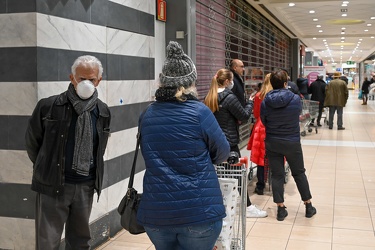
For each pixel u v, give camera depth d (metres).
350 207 5.44
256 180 6.82
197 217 2.27
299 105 4.81
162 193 2.29
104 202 4.20
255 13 11.62
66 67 3.55
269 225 4.80
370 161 8.32
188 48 5.68
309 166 7.89
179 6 5.66
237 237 3.38
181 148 2.33
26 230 3.43
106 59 4.14
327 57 41.84
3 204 3.47
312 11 12.34
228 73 4.70
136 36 4.77
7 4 3.28
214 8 7.68
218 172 3.42
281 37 17.06
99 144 2.93
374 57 37.91
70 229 2.99
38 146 2.89
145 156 2.39
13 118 3.35
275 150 4.89
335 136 11.73
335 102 13.05
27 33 3.24
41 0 3.26
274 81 4.84
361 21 14.90
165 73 2.43
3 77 3.34
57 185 2.77
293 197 5.93
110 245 4.17
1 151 3.41
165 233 2.36
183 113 2.38
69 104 2.82
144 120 2.45
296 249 4.10
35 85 3.26
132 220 2.59
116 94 4.34
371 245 4.19
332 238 4.38
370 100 29.33
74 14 3.64
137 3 4.77
